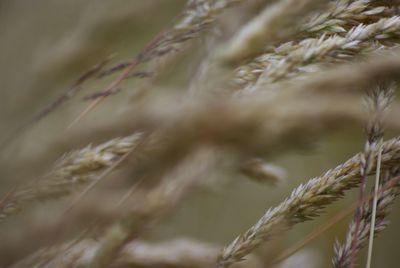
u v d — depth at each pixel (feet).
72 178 1.09
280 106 0.95
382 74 0.98
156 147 1.01
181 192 0.95
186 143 0.96
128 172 1.08
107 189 1.08
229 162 0.94
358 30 1.04
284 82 1.01
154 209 0.96
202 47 1.13
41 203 1.09
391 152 1.07
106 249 0.99
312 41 1.04
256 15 1.05
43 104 1.44
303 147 0.95
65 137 1.09
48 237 1.06
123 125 1.06
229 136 0.95
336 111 0.95
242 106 0.95
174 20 1.21
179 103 1.02
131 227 0.98
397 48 1.03
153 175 1.03
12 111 1.41
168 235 1.37
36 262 1.07
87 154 1.09
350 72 0.98
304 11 1.01
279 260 1.19
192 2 1.18
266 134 0.94
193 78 1.06
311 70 1.01
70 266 1.07
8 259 1.06
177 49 1.22
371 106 1.02
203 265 1.26
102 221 1.07
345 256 1.08
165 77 1.29
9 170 1.09
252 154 0.95
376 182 1.06
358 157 1.09
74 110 1.30
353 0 1.08
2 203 1.08
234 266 1.18
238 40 1.02
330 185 1.08
